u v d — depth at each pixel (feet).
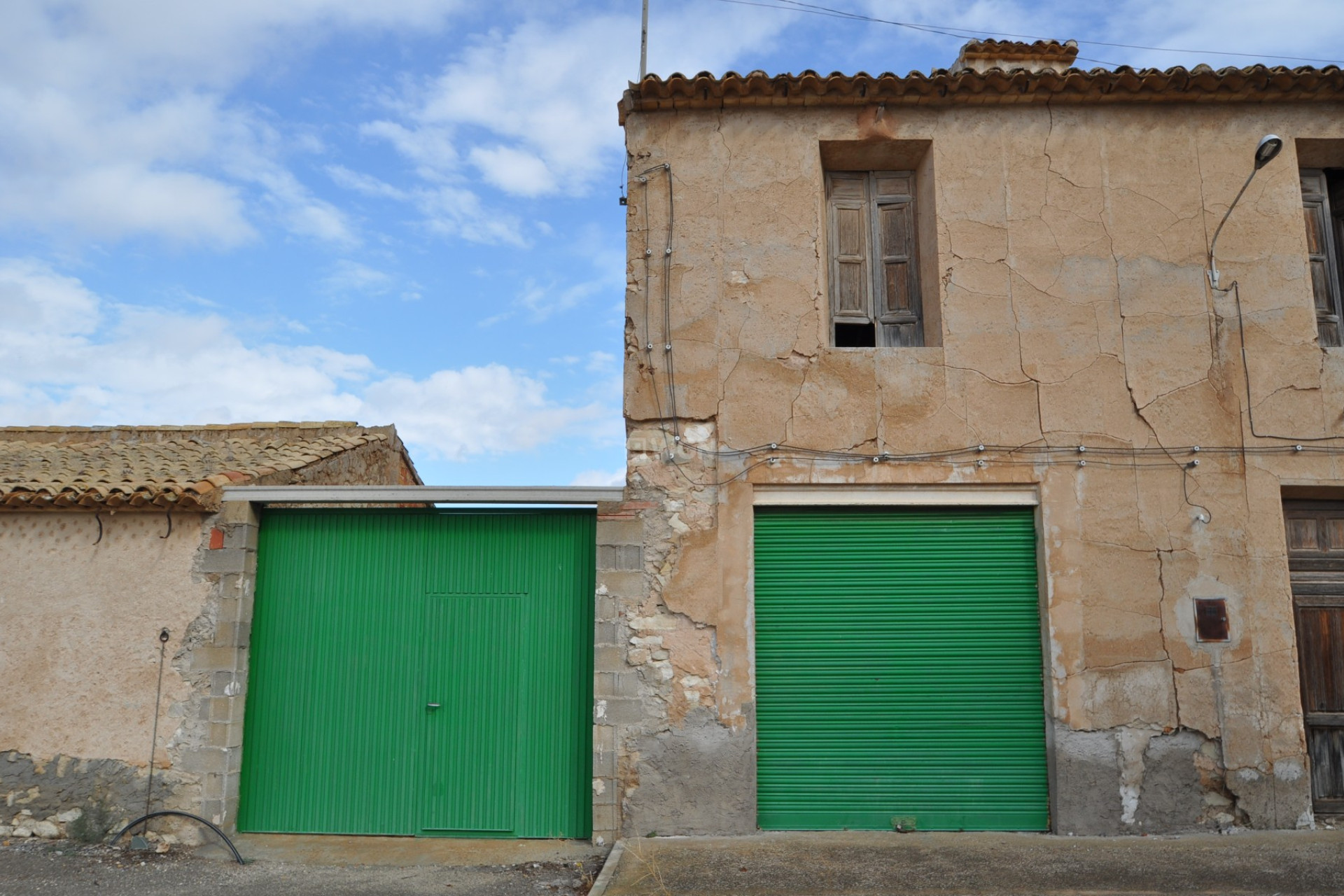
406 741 24.52
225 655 24.12
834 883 19.45
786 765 23.84
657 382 24.84
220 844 23.31
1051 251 25.36
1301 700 23.86
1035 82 25.41
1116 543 24.00
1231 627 23.65
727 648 23.66
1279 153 25.79
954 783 23.67
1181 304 25.12
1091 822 22.93
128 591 24.54
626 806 23.17
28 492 24.48
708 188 25.82
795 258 25.45
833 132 26.11
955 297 25.16
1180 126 25.96
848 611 24.35
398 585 25.16
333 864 22.16
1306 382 24.73
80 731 23.99
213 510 24.61
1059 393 24.68
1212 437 24.45
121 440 42.34
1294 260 25.34
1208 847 21.59
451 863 22.21
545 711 24.38
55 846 23.20
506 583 24.98
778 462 24.45
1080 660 23.56
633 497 24.34
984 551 24.53
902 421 24.58
